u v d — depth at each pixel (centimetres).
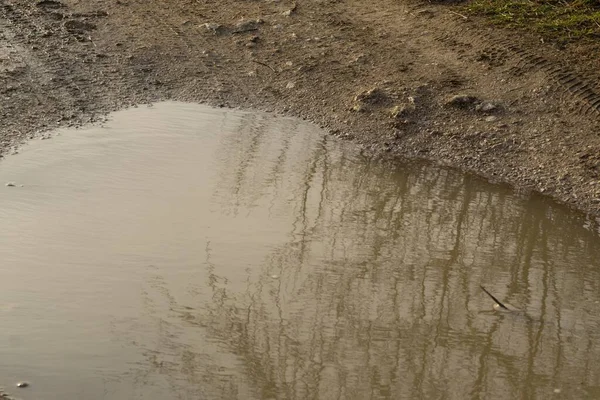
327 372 412
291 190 600
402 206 588
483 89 728
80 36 862
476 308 469
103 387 395
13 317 442
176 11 930
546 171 630
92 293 465
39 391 391
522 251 534
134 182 596
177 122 704
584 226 568
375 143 681
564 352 433
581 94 701
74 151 641
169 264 495
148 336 432
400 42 826
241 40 855
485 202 597
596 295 486
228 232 536
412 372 414
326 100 746
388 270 504
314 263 507
